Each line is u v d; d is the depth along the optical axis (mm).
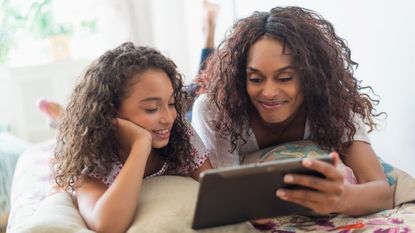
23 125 2859
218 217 761
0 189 2135
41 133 2887
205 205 720
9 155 2213
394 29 1370
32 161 1759
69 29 3008
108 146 950
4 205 2139
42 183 1472
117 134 953
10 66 2844
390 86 1433
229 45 1111
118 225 856
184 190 958
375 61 1484
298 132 1213
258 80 1044
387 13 1392
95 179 971
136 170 890
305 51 1024
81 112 962
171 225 851
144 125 951
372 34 1476
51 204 967
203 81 1308
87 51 3045
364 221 981
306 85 1048
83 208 926
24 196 1398
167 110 969
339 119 1128
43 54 2982
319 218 1030
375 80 1503
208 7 2328
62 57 2959
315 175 738
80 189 969
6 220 2137
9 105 2889
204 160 1136
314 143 1173
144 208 906
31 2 2895
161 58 989
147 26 3057
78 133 957
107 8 2910
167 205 897
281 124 1191
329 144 1156
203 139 1235
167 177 1028
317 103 1105
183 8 2920
